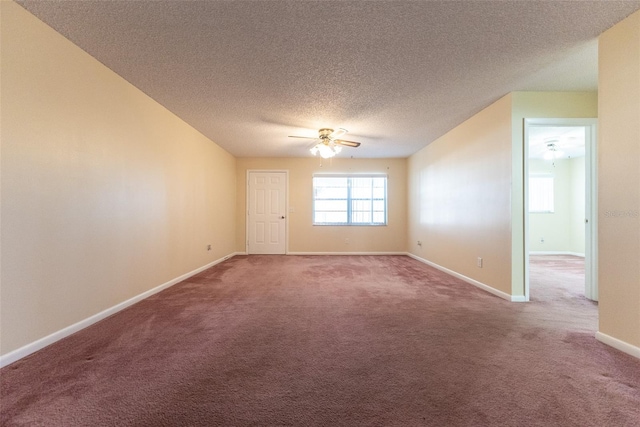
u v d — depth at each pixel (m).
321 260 5.75
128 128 2.81
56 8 1.79
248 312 2.63
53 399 1.36
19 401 1.34
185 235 4.05
